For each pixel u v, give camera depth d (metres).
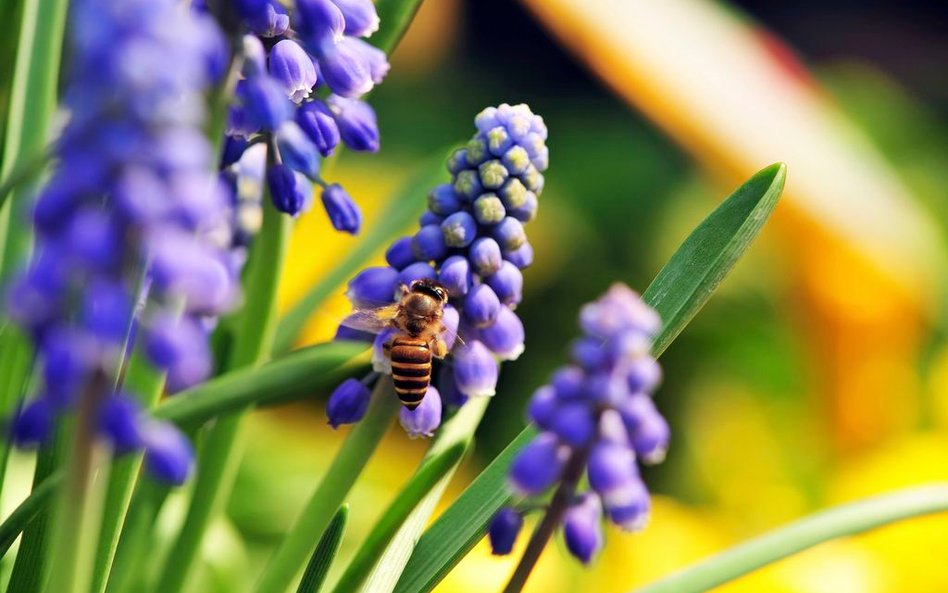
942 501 0.35
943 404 0.70
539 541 0.30
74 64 0.27
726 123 0.55
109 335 0.27
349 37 0.33
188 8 0.30
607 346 0.29
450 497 0.63
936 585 0.54
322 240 0.60
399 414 0.33
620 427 0.29
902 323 0.66
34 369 0.33
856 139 0.64
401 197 0.38
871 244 0.60
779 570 0.52
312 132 0.32
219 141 0.30
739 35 0.58
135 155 0.26
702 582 0.34
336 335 0.34
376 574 0.33
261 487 0.65
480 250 0.33
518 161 0.33
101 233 0.26
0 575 0.36
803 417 0.71
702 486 0.74
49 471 0.32
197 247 0.27
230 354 0.36
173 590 0.36
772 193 0.33
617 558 0.53
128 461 0.32
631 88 0.56
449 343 0.33
